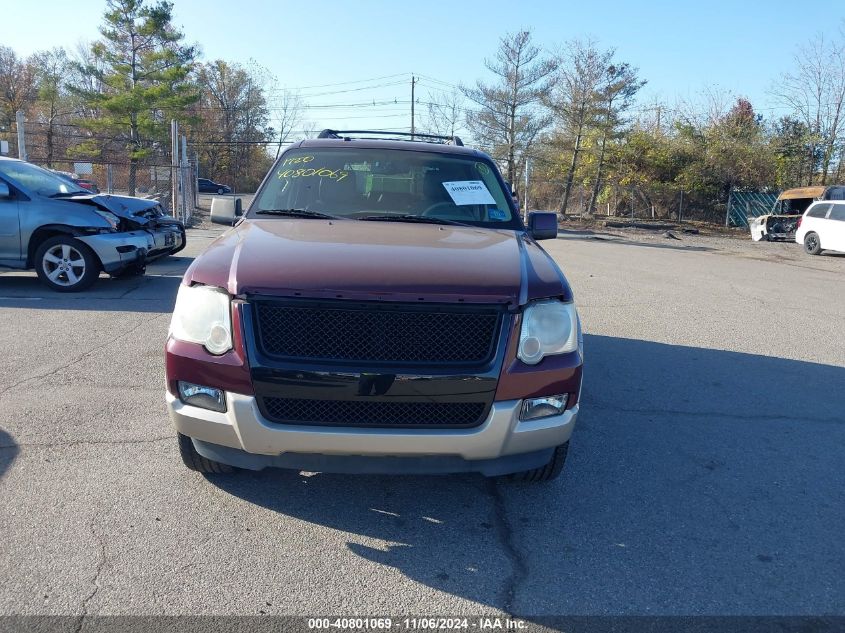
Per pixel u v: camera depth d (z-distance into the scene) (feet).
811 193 85.10
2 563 9.57
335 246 11.40
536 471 12.09
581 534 11.03
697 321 28.30
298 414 9.94
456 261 10.98
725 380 19.83
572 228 101.04
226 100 211.20
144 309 26.08
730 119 126.62
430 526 11.10
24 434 13.94
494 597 9.31
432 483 12.58
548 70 120.67
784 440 15.35
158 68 125.59
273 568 9.76
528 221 15.93
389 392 9.75
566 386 10.50
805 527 11.48
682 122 128.26
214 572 9.59
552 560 10.25
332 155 16.08
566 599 9.31
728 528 11.37
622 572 10.00
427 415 9.97
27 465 12.57
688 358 22.16
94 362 19.02
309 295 9.82
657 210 130.31
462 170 16.14
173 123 70.13
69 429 14.28
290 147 16.53
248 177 215.10
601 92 121.70
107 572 9.46
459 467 10.29
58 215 28.60
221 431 10.11
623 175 127.65
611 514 11.71
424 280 10.14
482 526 11.16
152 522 10.81
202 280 10.46
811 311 31.86
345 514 11.35
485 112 123.54
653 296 34.50
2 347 20.40
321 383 9.71
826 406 17.80
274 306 9.91
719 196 124.67
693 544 10.82
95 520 10.79
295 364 9.77
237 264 10.50
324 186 15.30
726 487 12.89
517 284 10.43
